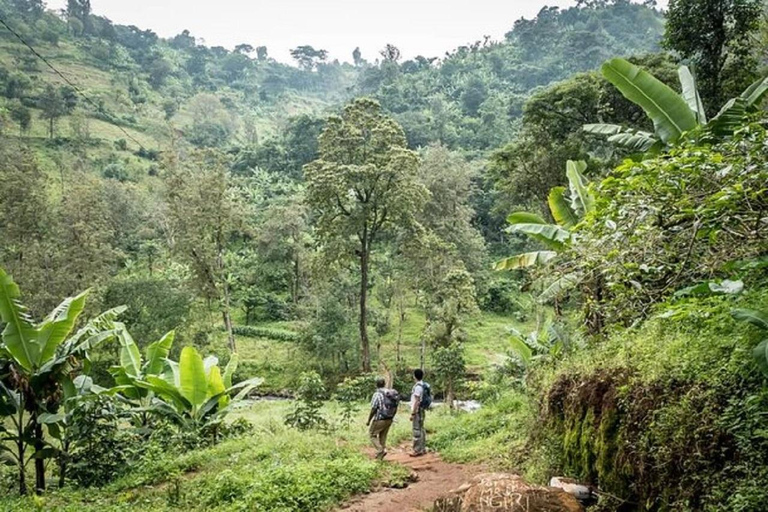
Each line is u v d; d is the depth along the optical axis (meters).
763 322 3.51
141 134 82.12
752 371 3.64
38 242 30.11
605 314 6.65
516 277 48.69
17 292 9.04
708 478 3.52
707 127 7.45
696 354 4.20
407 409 21.42
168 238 45.09
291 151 72.62
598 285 6.97
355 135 30.62
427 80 105.50
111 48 112.12
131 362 13.33
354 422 14.25
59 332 9.40
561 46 117.38
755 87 8.59
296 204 48.12
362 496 7.18
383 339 39.34
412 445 10.68
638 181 5.03
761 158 4.30
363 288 31.45
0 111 64.56
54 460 10.56
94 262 30.00
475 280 42.66
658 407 4.21
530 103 22.61
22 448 9.42
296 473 7.46
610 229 5.41
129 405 12.80
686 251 5.31
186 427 12.05
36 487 9.41
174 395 12.35
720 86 15.58
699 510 3.53
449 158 46.16
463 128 78.88
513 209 29.64
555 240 9.42
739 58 15.61
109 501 7.93
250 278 47.12
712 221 4.59
